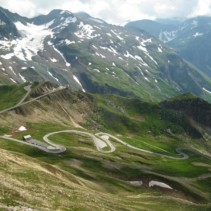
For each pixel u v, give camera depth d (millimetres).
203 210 114125
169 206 116125
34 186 69875
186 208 116312
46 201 60812
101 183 143125
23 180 72812
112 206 86875
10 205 49250
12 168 82500
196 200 163500
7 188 57000
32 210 49969
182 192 167125
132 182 169375
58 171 109875
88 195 85812
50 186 76688
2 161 84875
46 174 89188
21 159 101375
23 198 56438
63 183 87188
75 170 154375
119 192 135125
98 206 76500
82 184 113812
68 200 69375
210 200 166625
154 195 140000
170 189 166500
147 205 112500
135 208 98875
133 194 135875
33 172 85062
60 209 59500
